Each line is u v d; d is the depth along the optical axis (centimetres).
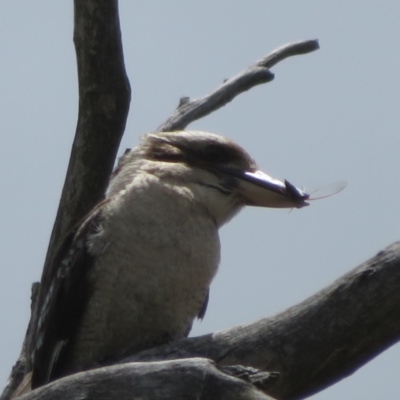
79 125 1114
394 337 820
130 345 1018
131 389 754
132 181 1045
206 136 1099
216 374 746
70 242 1059
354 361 826
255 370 758
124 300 995
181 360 756
